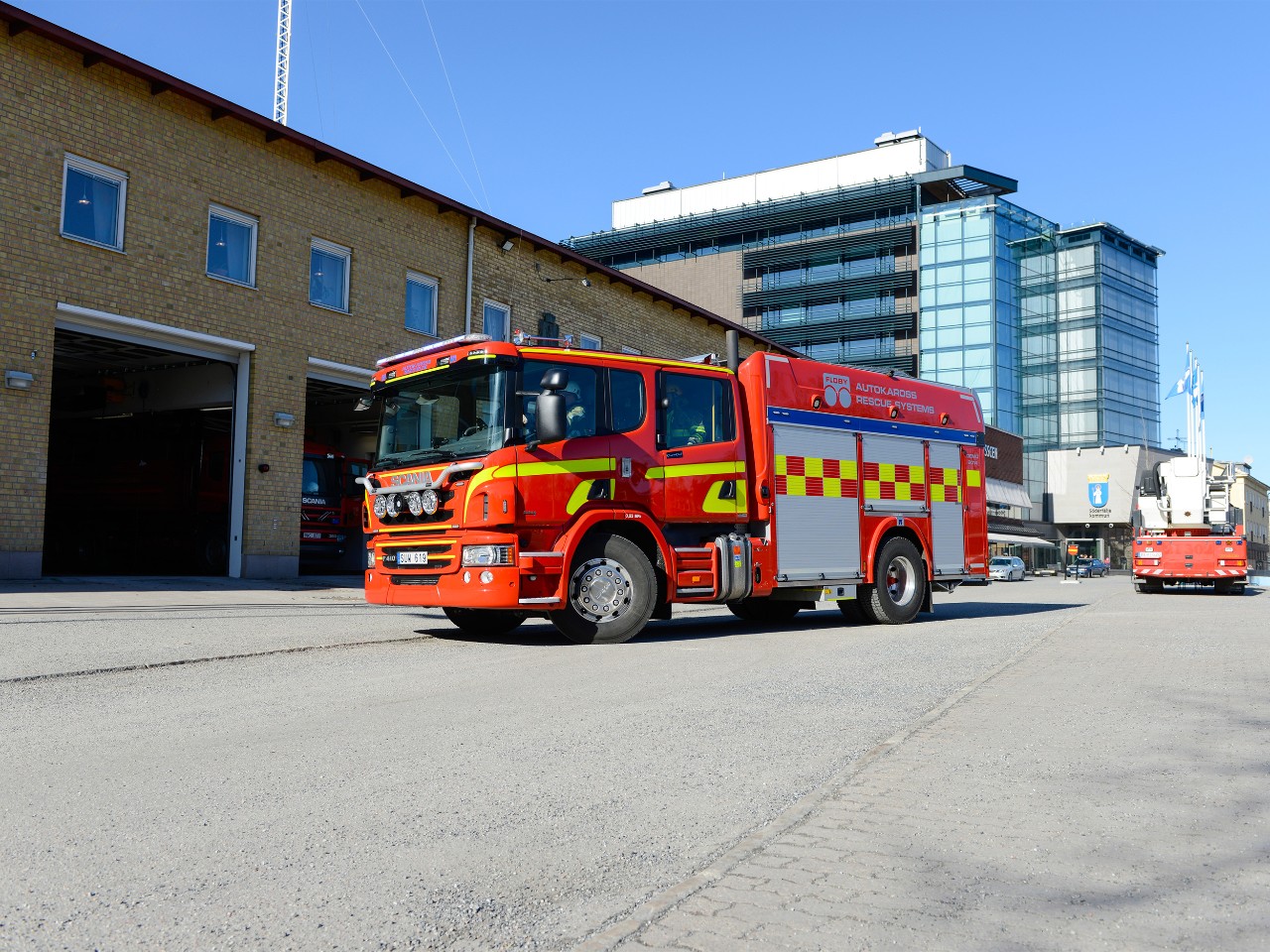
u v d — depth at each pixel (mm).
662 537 10594
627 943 2730
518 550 9609
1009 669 8234
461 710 6273
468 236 23672
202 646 9203
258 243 18984
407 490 10266
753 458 11625
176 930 2871
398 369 10852
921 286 76812
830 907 2982
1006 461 72812
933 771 4676
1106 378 80312
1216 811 4008
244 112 18391
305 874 3344
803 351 81500
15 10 15047
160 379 20906
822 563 12062
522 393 9805
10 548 15125
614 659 8836
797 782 4562
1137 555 26938
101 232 16609
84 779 4508
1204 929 2826
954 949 2691
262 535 18906
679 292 87500
